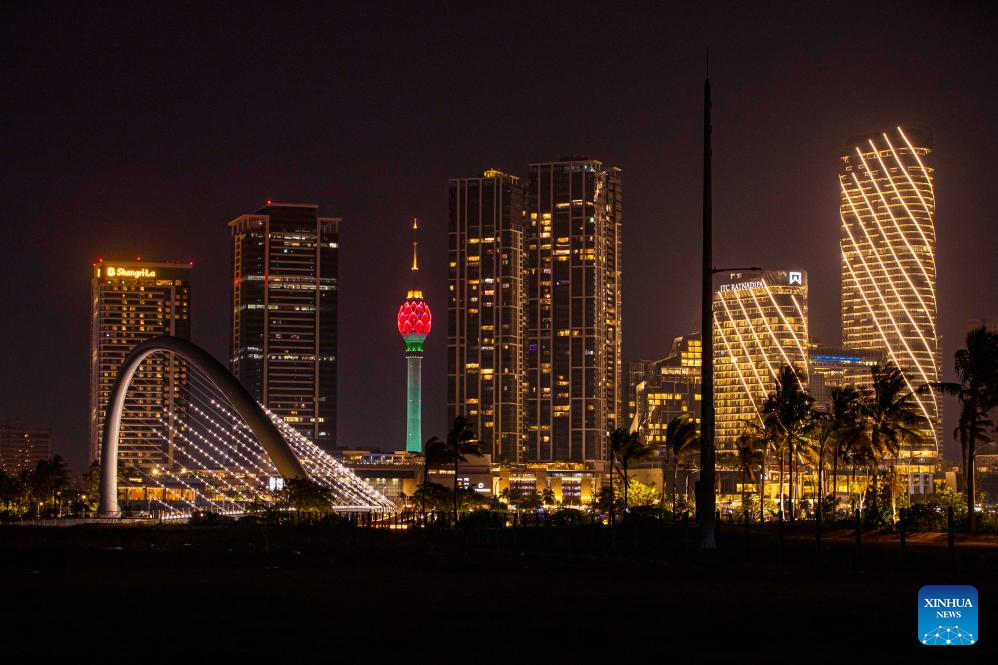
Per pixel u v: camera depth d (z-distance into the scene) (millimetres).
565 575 69375
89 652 39812
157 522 191250
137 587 62094
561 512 159500
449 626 45219
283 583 64438
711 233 73750
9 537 126500
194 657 38781
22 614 49656
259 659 38344
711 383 74562
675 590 58250
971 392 116438
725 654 38594
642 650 39469
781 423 155625
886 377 149625
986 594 54250
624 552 88562
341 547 105125
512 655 38719
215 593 58469
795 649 39531
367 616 48406
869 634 42500
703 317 73938
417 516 186000
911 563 76125
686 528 95938
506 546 103125
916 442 145125
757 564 75000
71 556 90562
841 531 122438
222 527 158750
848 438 144000
